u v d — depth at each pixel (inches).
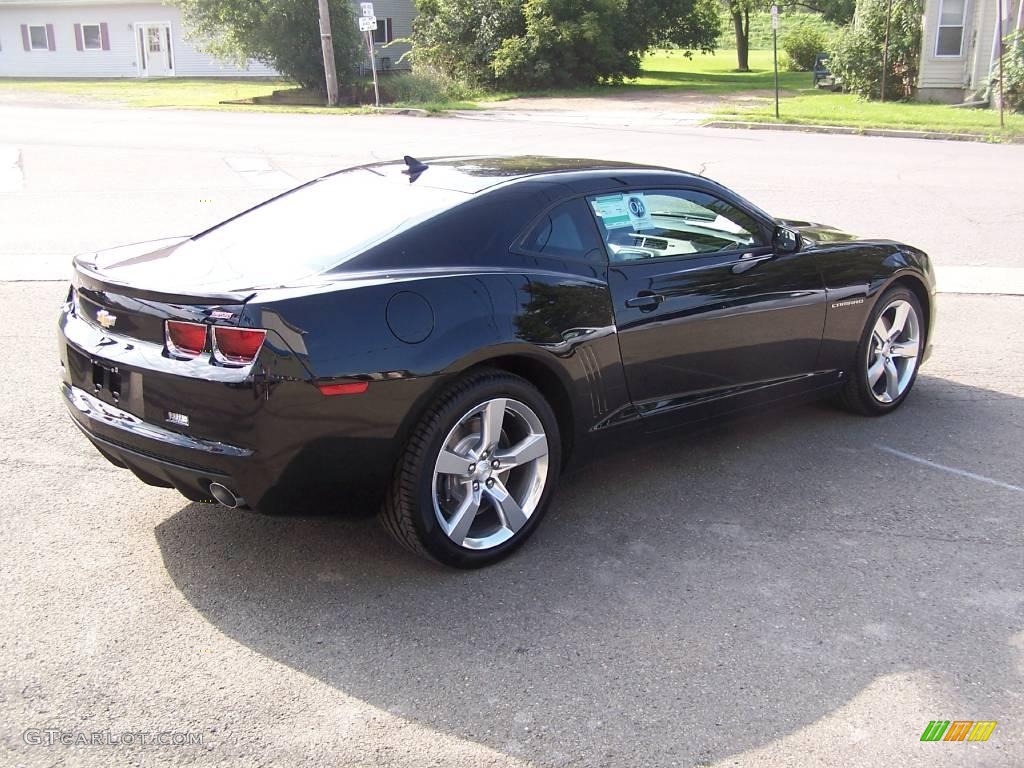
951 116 930.1
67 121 884.0
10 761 107.7
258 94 1314.0
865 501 178.7
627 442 174.2
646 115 996.6
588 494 181.3
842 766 109.2
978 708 119.6
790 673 126.3
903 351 223.6
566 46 1343.5
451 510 151.6
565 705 119.5
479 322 144.9
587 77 1400.1
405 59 1696.6
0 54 1798.7
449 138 751.1
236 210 460.1
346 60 1277.1
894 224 437.4
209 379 130.3
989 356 269.0
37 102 1141.7
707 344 179.5
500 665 127.7
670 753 111.2
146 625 135.9
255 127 845.8
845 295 204.2
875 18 1106.1
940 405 231.3
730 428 216.5
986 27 1032.2
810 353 201.5
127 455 142.3
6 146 673.6
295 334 130.4
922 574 152.2
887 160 650.8
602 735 114.1
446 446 144.6
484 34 1363.2
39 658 127.3
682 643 133.0
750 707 119.3
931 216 456.1
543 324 152.8
